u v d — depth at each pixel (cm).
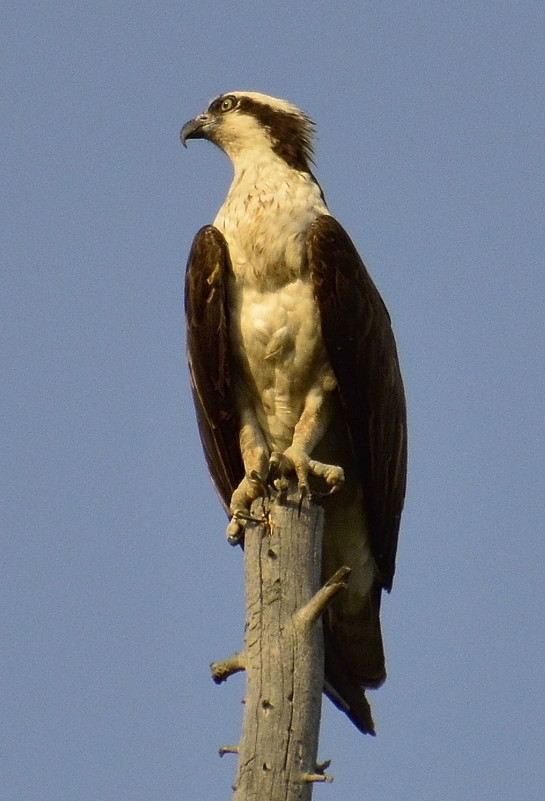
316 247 1204
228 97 1362
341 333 1208
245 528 1069
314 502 1144
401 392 1289
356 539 1276
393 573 1302
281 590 1012
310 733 951
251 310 1223
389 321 1294
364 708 1241
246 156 1318
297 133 1330
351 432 1245
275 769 929
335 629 1262
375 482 1258
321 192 1290
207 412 1240
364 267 1241
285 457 1155
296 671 963
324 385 1230
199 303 1216
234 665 987
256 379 1234
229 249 1227
